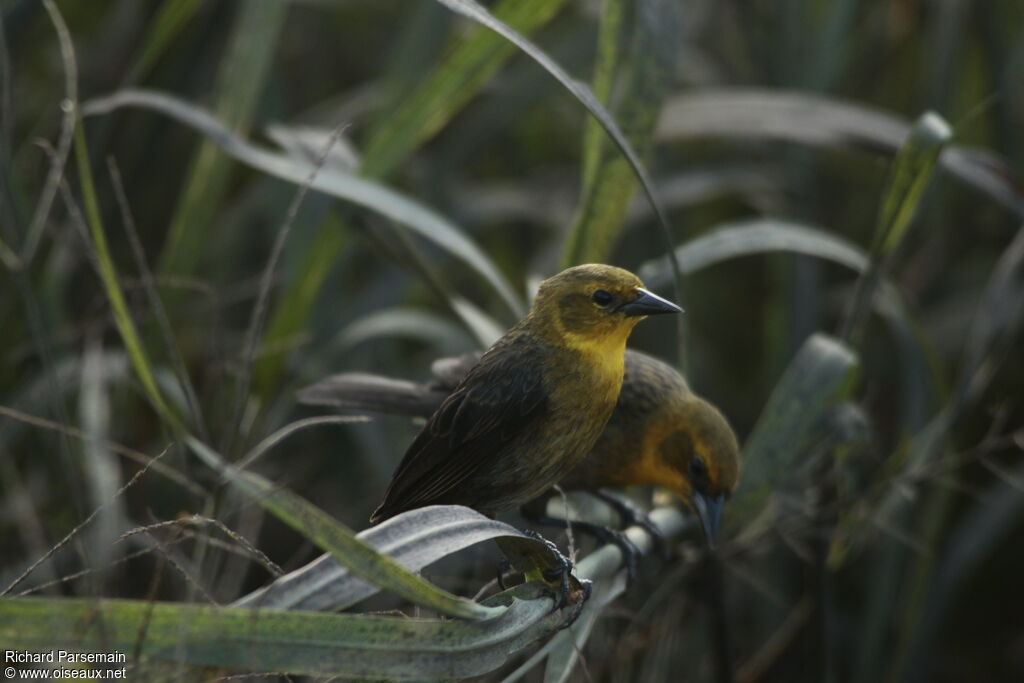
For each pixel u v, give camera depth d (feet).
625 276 20.72
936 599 28.60
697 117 30.68
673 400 24.29
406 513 14.67
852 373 25.09
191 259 27.86
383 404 24.22
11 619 12.90
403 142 27.17
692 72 38.34
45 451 25.95
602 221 25.18
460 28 35.68
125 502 26.03
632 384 24.45
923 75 37.58
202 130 24.77
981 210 37.04
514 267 37.14
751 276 38.70
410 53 32.01
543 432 20.88
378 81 38.65
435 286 26.68
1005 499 29.35
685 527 24.52
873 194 38.29
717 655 25.46
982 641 32.30
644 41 24.88
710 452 23.91
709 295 38.75
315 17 41.60
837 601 31.71
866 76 40.24
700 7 38.06
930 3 37.09
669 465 24.35
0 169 21.56
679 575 23.93
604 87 25.05
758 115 30.27
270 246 32.09
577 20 40.14
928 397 28.19
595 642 22.68
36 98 35.50
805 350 24.68
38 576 23.08
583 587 18.43
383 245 26.99
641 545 23.31
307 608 13.87
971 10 34.04
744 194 35.83
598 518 26.04
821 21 33.86
